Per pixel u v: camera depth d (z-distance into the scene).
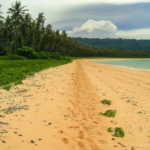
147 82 12.75
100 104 6.71
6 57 27.89
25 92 7.28
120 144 3.55
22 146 2.93
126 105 6.63
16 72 12.37
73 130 4.07
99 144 3.50
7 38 45.28
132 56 153.12
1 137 3.11
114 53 152.75
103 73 19.36
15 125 3.83
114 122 4.84
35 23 53.25
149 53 170.50
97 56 143.25
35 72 14.37
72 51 116.06
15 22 44.19
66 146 3.22
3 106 5.10
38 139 3.32
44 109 5.35
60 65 27.59
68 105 6.13
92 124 4.63
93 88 9.93
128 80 13.75
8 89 7.37
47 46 71.12
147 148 3.39
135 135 4.00
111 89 9.86
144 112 5.74
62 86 9.52
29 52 32.91
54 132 3.78
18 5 44.38
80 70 21.80
